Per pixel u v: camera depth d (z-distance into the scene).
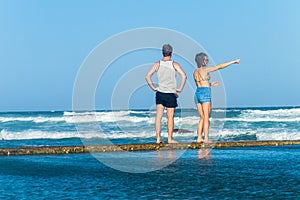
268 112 53.03
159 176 10.95
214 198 8.36
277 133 32.69
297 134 32.22
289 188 9.28
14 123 46.81
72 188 9.58
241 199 8.26
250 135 32.06
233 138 30.91
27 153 15.97
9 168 12.74
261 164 13.03
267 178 10.55
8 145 25.77
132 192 9.02
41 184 10.12
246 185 9.61
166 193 8.87
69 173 11.73
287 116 50.41
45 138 32.22
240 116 51.41
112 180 10.52
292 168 12.17
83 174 11.54
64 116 52.25
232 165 12.76
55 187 9.73
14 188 9.66
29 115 57.31
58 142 28.09
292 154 15.79
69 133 33.19
